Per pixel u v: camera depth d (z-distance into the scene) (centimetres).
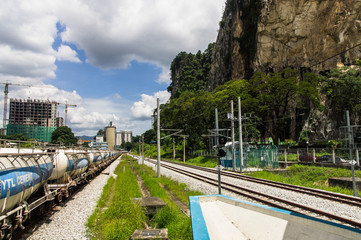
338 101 3884
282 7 4716
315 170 2006
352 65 4284
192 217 498
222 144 1185
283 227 480
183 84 9881
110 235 708
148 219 880
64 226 858
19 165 777
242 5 5778
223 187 1539
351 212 955
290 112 4947
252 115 4344
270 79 3991
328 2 4356
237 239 531
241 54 6009
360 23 4191
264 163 3017
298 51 4762
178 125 6175
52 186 1130
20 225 749
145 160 6744
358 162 2048
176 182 1853
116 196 1252
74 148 1661
